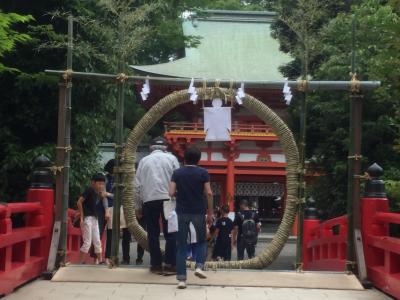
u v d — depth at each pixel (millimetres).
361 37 11852
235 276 7078
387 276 6379
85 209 9516
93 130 10992
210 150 26547
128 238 11172
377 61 8711
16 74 10453
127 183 7559
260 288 6688
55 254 7172
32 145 11219
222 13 33500
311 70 13852
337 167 12383
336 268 9477
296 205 7523
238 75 28156
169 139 25500
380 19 11055
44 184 7430
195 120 26578
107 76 7555
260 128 26422
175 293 6238
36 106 10703
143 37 11766
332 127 13055
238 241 13609
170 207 7012
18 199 10609
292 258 17406
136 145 7625
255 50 31062
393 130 11172
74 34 10680
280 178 27500
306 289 6723
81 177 10914
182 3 23562
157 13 15500
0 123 10711
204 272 7203
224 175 27375
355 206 7363
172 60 31453
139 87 21766
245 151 26812
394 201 8844
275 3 15703
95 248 9609
